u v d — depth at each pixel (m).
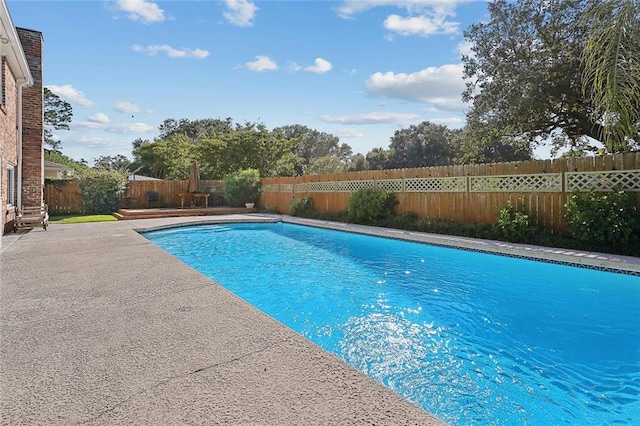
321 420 1.99
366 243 11.09
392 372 3.65
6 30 9.37
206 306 4.01
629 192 7.80
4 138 10.46
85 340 3.11
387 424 1.96
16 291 4.61
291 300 5.98
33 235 10.04
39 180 13.83
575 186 8.64
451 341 4.38
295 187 18.20
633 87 6.55
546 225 9.19
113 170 19.92
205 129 59.22
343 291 6.45
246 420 2.00
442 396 3.23
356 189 14.90
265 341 3.08
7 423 1.98
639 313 5.16
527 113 11.94
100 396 2.26
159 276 5.39
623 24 6.57
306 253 9.88
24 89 13.56
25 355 2.84
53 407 2.14
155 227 12.62
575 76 10.81
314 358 2.77
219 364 2.67
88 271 5.71
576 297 5.88
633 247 7.39
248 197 20.44
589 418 2.90
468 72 13.84
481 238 10.06
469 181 10.96
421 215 12.41
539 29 11.86
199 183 20.98
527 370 3.67
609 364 3.77
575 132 13.38
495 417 2.92
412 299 5.95
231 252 10.05
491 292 6.24
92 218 16.11
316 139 59.00
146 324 3.48
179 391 2.31
